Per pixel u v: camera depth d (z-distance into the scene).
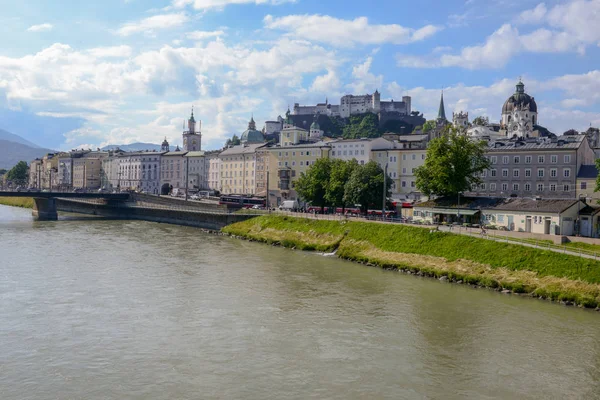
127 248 106.06
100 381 42.12
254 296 67.19
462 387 41.62
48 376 42.94
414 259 87.06
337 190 135.25
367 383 42.22
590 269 67.25
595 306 62.22
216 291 69.56
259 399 39.41
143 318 57.50
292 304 63.62
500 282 72.06
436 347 49.81
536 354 48.19
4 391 40.28
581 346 50.06
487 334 53.31
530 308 62.41
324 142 186.75
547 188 131.12
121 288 70.38
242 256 98.56
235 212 153.00
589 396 40.28
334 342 50.94
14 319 56.59
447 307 62.69
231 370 44.38
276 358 46.94
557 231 91.88
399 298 66.69
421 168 118.44
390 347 49.78
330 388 41.28
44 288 69.69
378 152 165.88
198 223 156.38
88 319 56.91
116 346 49.31
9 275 77.25
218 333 53.09
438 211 112.81
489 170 137.38
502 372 44.41
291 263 91.56
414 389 41.25
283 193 185.88
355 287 72.62
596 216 92.25
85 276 77.31
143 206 186.75
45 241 113.75
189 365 45.28
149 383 41.81
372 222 107.94
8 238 117.62
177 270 83.12
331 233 111.62
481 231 90.25
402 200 155.25
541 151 131.50
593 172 127.12
